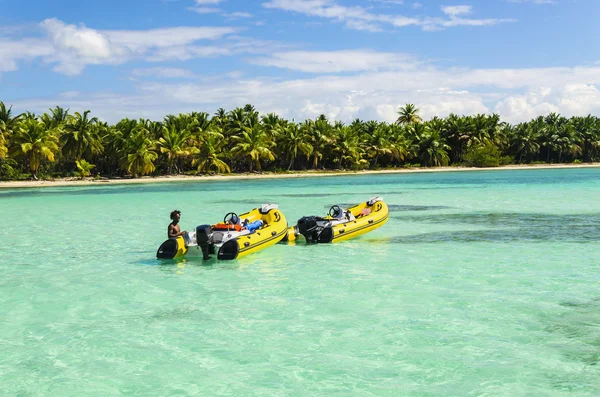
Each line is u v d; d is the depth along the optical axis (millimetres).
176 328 9070
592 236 18203
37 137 64938
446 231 19859
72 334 8836
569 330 8656
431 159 100000
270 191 45969
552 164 116438
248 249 14523
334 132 92125
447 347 8023
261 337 8578
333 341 8352
